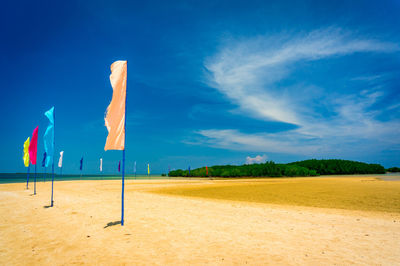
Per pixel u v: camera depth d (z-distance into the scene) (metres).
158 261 4.84
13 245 5.95
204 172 97.31
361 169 119.06
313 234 7.14
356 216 10.37
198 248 5.69
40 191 21.14
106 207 11.86
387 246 5.97
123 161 8.31
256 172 94.50
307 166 129.12
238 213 10.80
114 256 5.13
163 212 10.65
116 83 8.34
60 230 7.34
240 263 4.75
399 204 14.46
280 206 13.53
